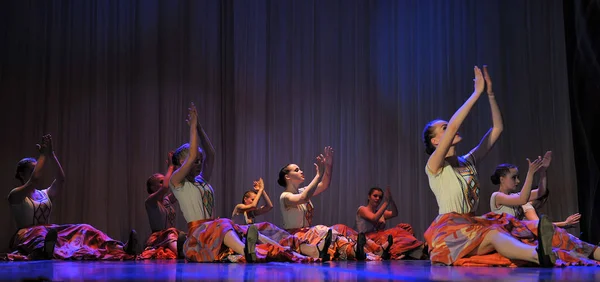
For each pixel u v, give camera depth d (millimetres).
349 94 7133
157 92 6906
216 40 7098
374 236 5508
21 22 6754
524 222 3451
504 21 7004
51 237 4559
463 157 3523
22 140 6629
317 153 7039
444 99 7047
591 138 5926
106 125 6781
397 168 7035
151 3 7016
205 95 7000
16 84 6680
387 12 7234
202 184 3891
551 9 6895
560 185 6680
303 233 4668
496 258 2986
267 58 7145
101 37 6883
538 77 6867
